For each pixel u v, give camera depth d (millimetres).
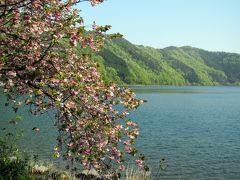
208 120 75500
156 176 27719
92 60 11641
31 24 9797
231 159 36281
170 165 32156
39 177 15836
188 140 47438
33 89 10812
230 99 165375
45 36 10586
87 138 10859
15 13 10227
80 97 10883
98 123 10906
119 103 11414
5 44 10508
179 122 69875
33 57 10414
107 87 11227
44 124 50656
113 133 10906
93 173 16406
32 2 10195
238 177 29594
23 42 10625
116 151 11336
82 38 10422
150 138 47531
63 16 10680
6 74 10000
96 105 10914
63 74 10406
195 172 30406
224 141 47875
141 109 100688
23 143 34406
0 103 64188
